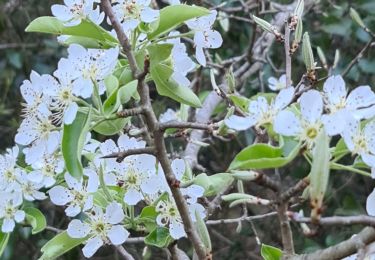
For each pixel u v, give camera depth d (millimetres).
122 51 490
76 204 524
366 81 1078
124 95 453
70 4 485
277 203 396
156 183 516
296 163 1025
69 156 449
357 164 423
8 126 1184
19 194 549
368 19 1017
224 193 562
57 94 466
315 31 1078
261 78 950
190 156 740
